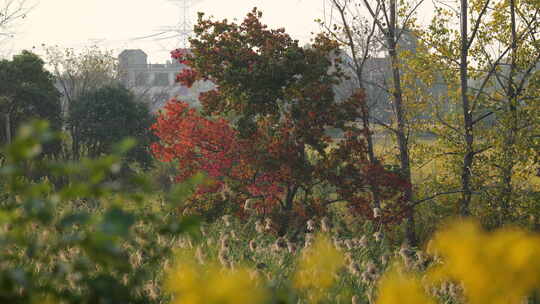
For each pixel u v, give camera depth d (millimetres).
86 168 6652
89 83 158750
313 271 22844
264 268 28672
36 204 6773
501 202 65125
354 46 77688
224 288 6699
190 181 7598
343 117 70062
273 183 67750
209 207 63625
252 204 66062
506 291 6457
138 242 22312
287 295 7230
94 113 126062
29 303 7012
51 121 126375
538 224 64188
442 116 74688
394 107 77000
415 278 27828
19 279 6766
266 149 66375
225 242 34844
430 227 70500
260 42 68250
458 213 68812
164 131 68125
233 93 66562
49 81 130375
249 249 35750
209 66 66562
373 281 27484
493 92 77000
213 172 66375
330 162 69000
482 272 6543
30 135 6117
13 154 6148
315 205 67125
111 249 6691
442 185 71750
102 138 125688
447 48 71812
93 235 6777
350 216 72312
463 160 70938
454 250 6734
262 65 64625
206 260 28891
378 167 69250
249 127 67688
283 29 68875
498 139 67250
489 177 68812
